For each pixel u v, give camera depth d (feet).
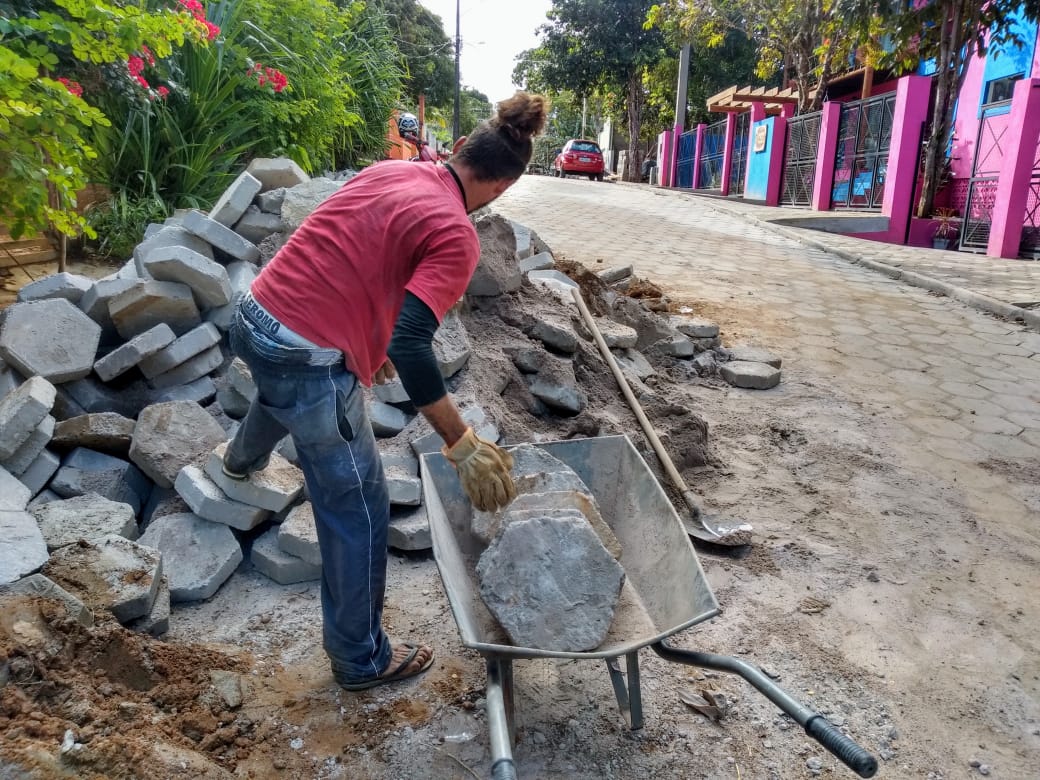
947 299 27.22
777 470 14.29
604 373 14.46
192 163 23.15
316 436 7.02
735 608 10.08
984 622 10.09
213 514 9.85
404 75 42.52
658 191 66.39
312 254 6.88
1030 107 34.19
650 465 12.85
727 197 66.69
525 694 8.31
